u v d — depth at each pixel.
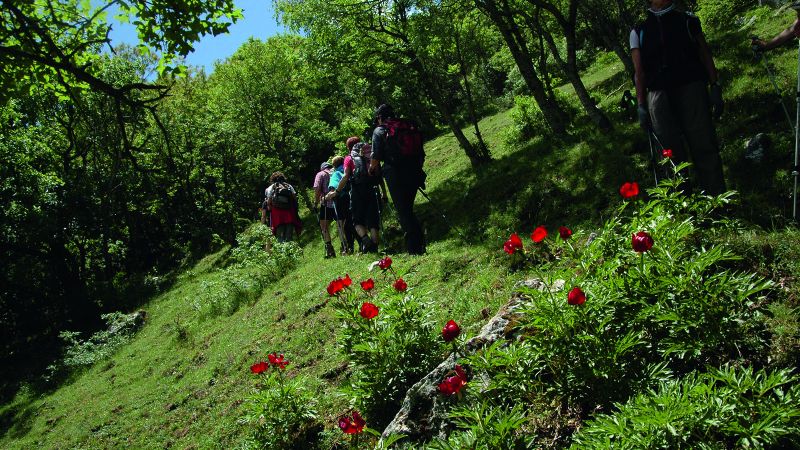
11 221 25.36
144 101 5.91
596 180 10.14
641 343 3.32
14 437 13.45
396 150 8.23
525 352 3.62
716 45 14.10
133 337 19.33
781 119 8.05
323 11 18.41
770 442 2.37
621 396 3.24
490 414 3.20
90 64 5.97
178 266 35.09
